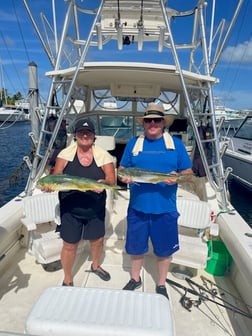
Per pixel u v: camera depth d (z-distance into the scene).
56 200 3.16
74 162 2.35
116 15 4.35
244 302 2.54
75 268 2.88
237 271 2.75
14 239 3.11
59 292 1.57
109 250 3.18
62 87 3.87
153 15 4.37
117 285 2.66
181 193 3.79
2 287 2.62
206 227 3.02
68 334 1.33
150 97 4.77
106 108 5.43
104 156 2.40
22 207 3.18
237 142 11.16
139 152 2.32
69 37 4.25
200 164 4.03
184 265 2.78
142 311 1.45
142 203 2.31
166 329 1.34
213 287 2.74
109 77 4.04
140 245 2.41
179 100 5.29
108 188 2.21
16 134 26.19
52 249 2.73
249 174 9.98
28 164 3.54
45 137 3.83
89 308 1.46
